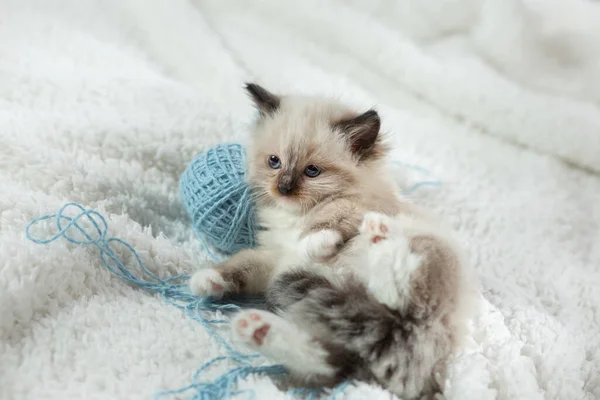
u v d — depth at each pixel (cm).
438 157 61
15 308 40
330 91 66
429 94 67
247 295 45
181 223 53
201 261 48
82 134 53
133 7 69
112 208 50
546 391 41
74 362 38
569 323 47
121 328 40
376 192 45
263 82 66
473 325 43
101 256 44
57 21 65
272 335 38
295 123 46
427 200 56
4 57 59
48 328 40
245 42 71
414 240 40
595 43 66
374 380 38
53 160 50
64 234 44
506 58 68
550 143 63
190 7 70
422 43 71
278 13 74
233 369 39
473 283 42
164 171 54
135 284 45
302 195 44
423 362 38
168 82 60
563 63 67
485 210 56
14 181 48
